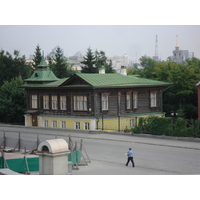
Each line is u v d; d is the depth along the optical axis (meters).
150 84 54.25
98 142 39.34
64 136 44.22
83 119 49.41
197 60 76.88
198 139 37.69
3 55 94.31
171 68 62.84
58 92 53.25
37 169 25.56
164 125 40.94
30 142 38.66
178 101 60.88
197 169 26.30
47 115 54.81
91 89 48.66
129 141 39.31
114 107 50.59
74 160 27.56
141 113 53.91
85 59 95.25
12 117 65.56
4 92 66.56
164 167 27.16
